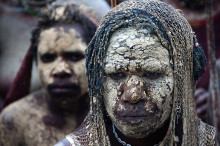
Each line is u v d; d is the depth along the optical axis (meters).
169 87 1.76
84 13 2.91
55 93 2.88
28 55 3.22
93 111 1.85
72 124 2.94
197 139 1.87
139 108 1.72
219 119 2.60
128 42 1.74
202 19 2.74
